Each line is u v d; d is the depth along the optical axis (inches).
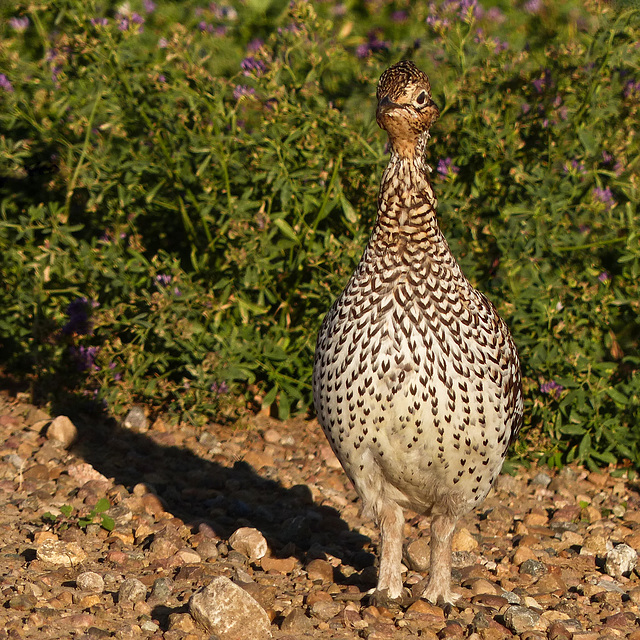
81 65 764.0
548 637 446.0
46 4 754.8
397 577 466.6
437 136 758.5
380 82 434.9
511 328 713.0
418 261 420.8
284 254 760.3
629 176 742.5
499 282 716.7
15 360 828.0
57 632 411.8
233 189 754.8
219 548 534.3
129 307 749.9
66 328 737.0
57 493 597.6
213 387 743.7
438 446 424.2
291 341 770.2
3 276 815.1
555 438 720.3
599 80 724.0
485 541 590.9
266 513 609.9
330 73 807.7
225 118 710.5
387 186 425.4
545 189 705.6
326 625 442.0
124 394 748.6
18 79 753.0
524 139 756.6
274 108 702.5
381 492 456.1
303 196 713.6
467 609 466.3
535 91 744.3
